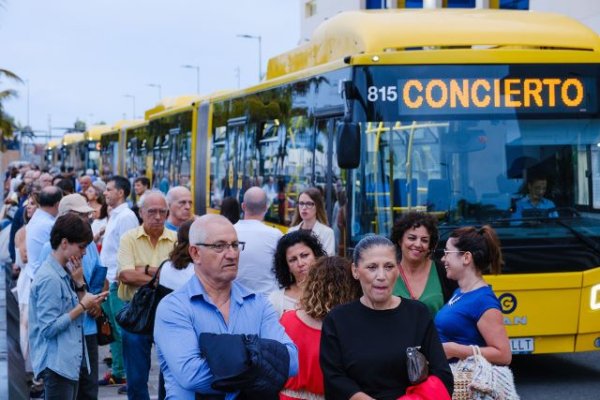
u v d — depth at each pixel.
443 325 7.11
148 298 8.36
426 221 7.84
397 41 12.11
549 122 11.68
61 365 8.16
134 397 9.49
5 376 9.20
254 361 5.27
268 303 5.82
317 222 11.52
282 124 14.98
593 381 12.05
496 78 11.65
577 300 11.41
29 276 11.20
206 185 21.61
